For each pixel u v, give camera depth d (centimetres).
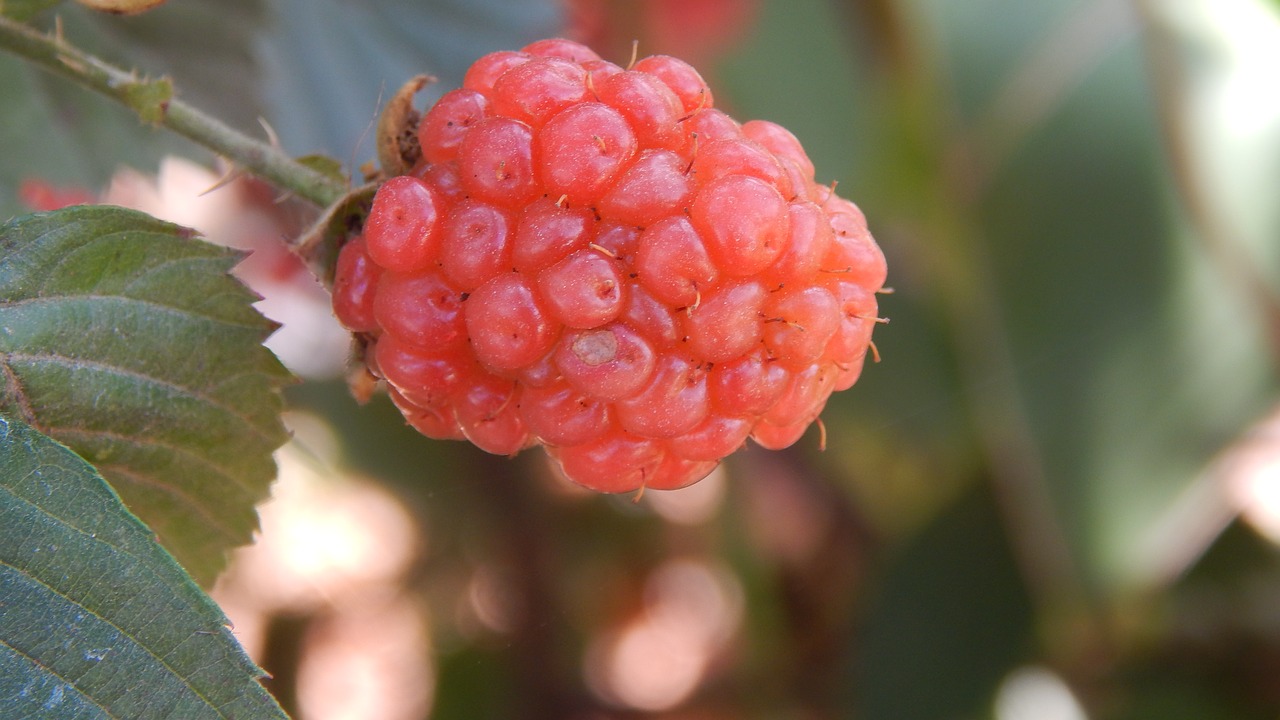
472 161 14
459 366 14
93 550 14
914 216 23
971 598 23
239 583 26
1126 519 20
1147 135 21
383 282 14
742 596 27
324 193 15
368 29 18
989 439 21
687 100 15
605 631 30
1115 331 21
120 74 15
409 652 29
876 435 25
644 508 30
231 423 15
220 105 18
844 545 26
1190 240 20
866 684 24
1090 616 21
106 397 14
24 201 17
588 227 14
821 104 22
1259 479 21
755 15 22
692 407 14
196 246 14
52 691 13
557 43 15
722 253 14
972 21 21
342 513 28
